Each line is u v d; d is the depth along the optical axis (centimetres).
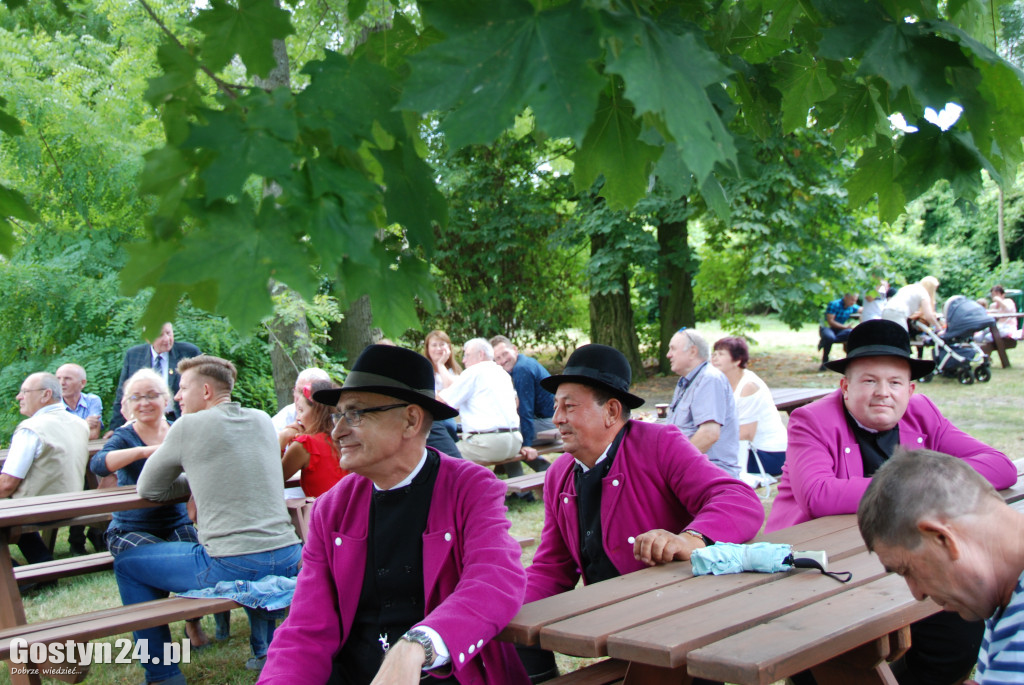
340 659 251
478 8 131
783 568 243
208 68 157
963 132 187
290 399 939
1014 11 212
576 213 1533
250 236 113
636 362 1603
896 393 324
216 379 429
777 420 669
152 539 448
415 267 142
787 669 177
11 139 974
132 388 512
